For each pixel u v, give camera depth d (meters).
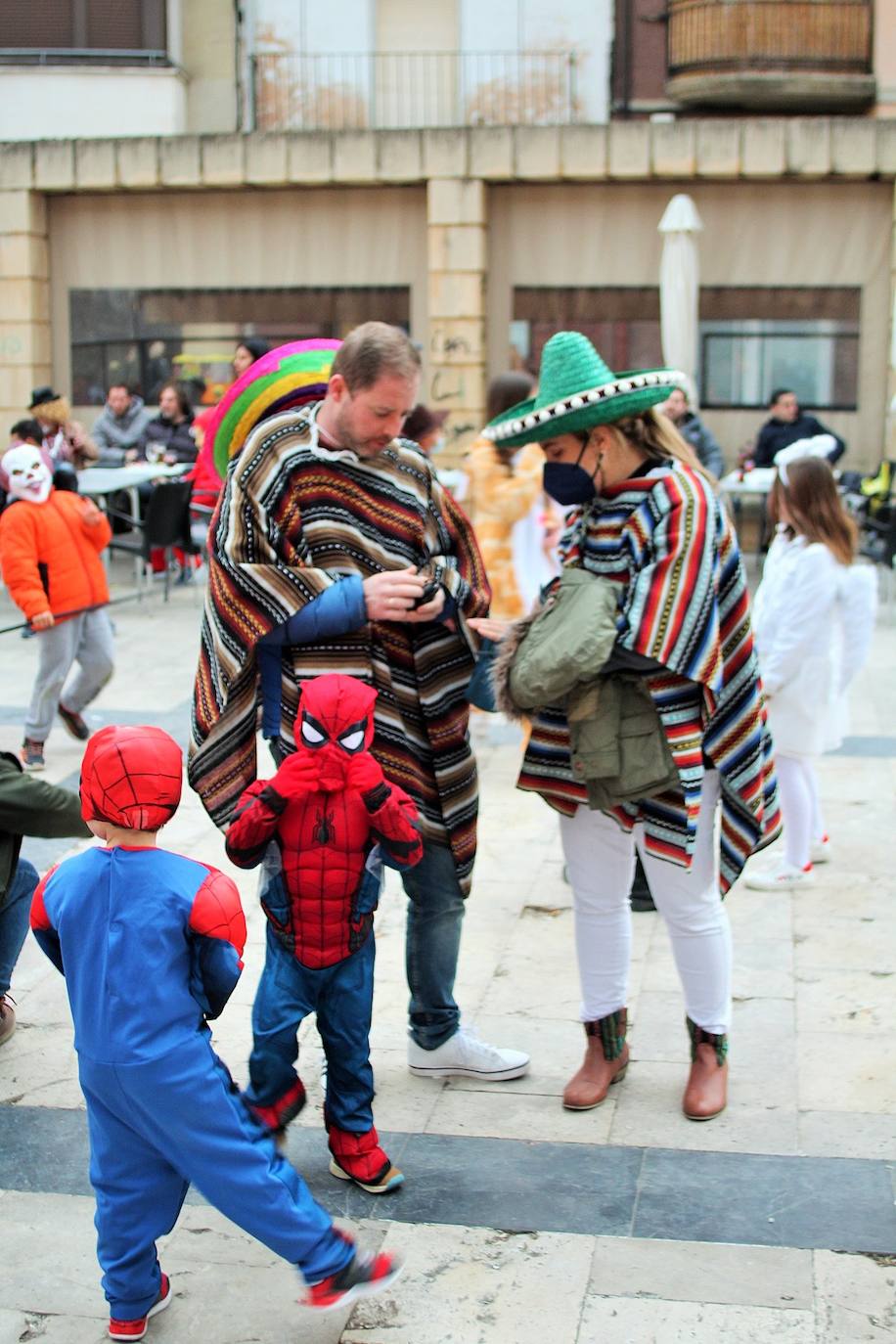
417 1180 3.58
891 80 16.59
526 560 6.68
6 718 8.32
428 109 17.30
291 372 3.76
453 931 3.99
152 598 12.43
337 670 3.64
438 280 14.76
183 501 11.75
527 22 17.08
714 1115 3.85
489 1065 4.08
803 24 16.45
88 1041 2.87
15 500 7.86
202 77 17.25
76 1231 3.43
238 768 3.68
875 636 10.44
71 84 16.75
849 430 14.72
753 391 14.84
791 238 14.48
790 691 5.36
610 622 3.51
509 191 14.78
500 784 7.02
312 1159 3.70
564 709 3.79
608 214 14.70
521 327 15.04
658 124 14.13
